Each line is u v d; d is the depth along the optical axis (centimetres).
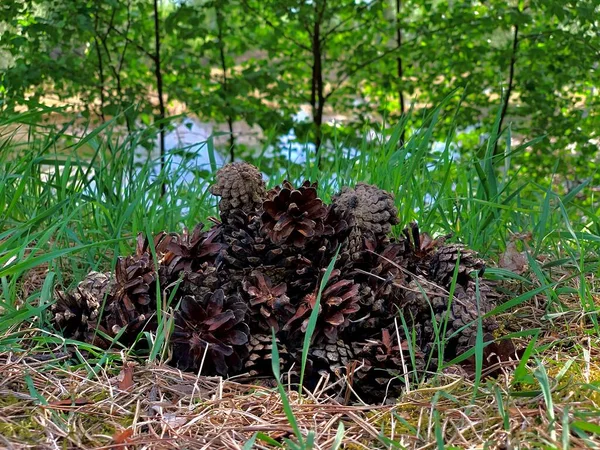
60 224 42
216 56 128
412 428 29
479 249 52
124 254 47
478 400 32
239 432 29
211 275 37
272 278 36
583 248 49
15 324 38
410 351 33
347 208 38
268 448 28
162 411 31
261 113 116
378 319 36
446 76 124
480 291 40
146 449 28
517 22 110
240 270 37
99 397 32
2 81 104
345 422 31
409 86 122
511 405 31
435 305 38
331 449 27
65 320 37
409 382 35
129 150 55
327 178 56
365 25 127
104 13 112
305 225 35
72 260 45
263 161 109
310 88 131
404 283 38
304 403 32
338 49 130
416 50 122
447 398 32
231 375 35
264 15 126
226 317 34
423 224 51
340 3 120
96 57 124
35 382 33
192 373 35
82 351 36
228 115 114
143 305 37
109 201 52
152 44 141
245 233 37
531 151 121
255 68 123
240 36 129
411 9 125
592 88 124
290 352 35
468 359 36
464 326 35
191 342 34
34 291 44
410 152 60
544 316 40
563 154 122
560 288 43
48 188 52
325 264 36
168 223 54
